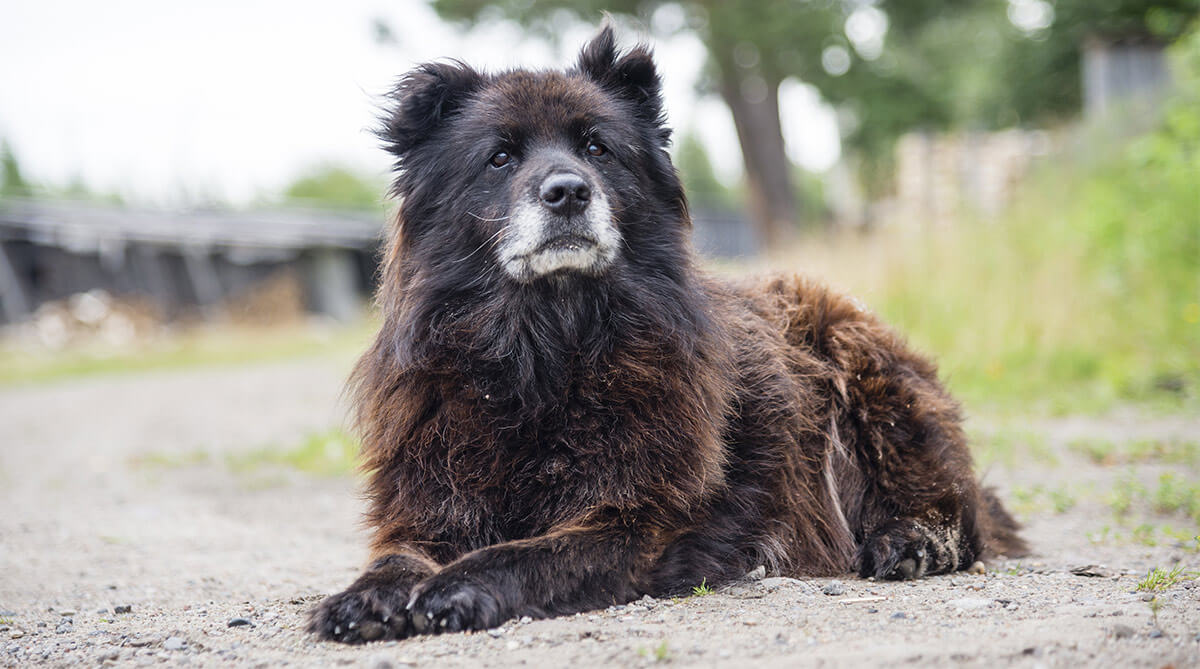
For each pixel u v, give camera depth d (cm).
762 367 464
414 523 414
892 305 1270
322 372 1859
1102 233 1232
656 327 429
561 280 423
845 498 497
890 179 3095
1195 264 1154
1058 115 2395
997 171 2059
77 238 2977
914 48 2633
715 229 3597
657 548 406
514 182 434
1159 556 494
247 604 450
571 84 471
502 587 359
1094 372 1132
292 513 761
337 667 322
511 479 412
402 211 470
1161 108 1517
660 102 495
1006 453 796
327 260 3409
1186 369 1056
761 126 2662
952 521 482
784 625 347
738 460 443
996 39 2470
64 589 516
